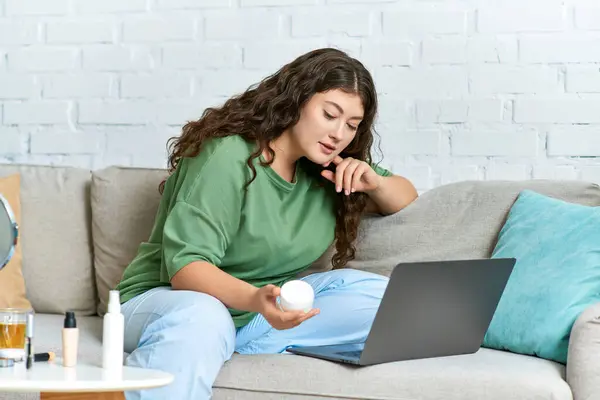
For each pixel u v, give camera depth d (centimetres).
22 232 278
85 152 315
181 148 239
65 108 317
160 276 226
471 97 286
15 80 320
